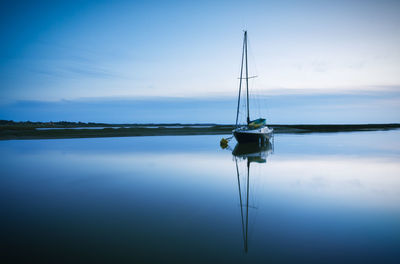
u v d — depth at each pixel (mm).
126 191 7883
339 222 5344
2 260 3627
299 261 3709
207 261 3670
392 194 7594
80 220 5336
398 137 32562
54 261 3617
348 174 10477
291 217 5652
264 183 8977
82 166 12273
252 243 4293
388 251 4043
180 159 14367
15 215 5637
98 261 3627
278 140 28172
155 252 3932
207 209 6176
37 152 17172
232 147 20672
